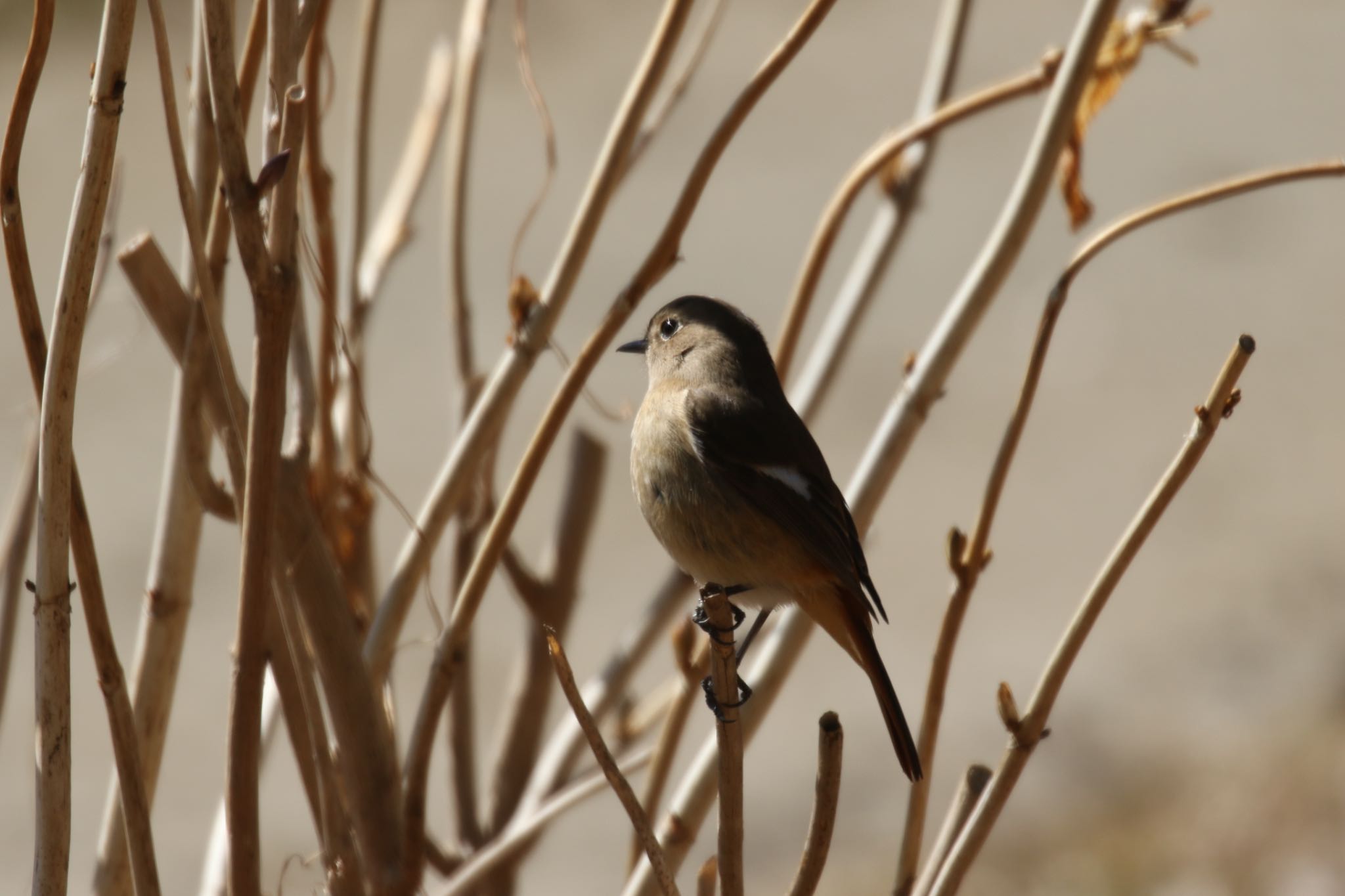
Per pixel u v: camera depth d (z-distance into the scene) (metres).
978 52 33.56
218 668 15.70
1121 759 14.10
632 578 17.22
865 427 19.42
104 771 14.40
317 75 5.08
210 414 4.67
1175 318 23.14
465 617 5.03
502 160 28.34
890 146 5.91
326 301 5.21
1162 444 19.86
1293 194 27.11
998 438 20.33
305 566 4.63
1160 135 29.52
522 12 5.71
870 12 36.81
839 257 24.50
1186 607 16.39
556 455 18.56
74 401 4.05
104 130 3.95
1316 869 12.19
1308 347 22.17
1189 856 12.64
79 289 3.99
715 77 32.34
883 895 12.26
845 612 6.00
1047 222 26.44
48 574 4.06
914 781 5.05
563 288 5.20
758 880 12.77
